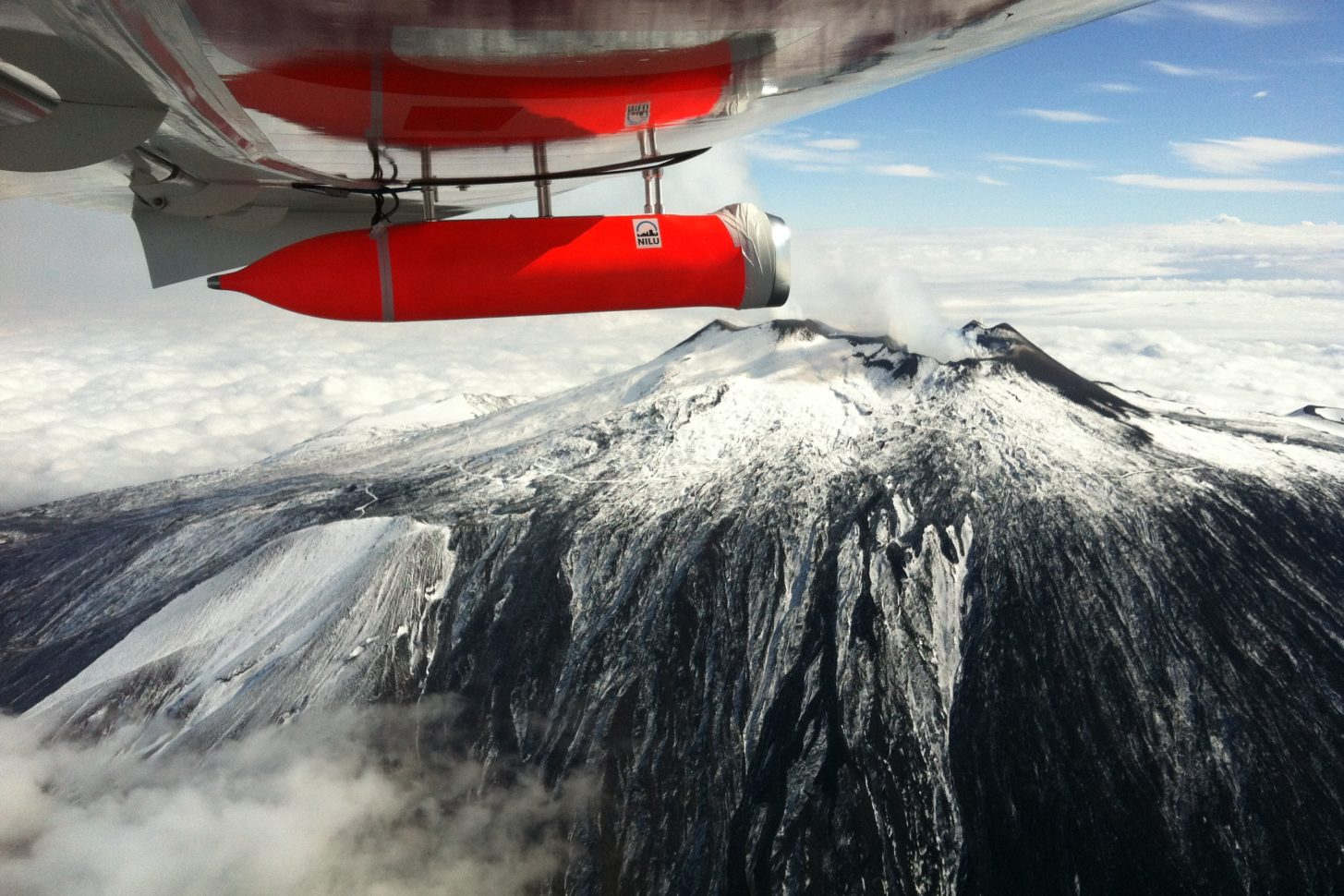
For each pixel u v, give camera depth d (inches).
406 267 271.4
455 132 261.4
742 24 210.2
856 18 218.5
